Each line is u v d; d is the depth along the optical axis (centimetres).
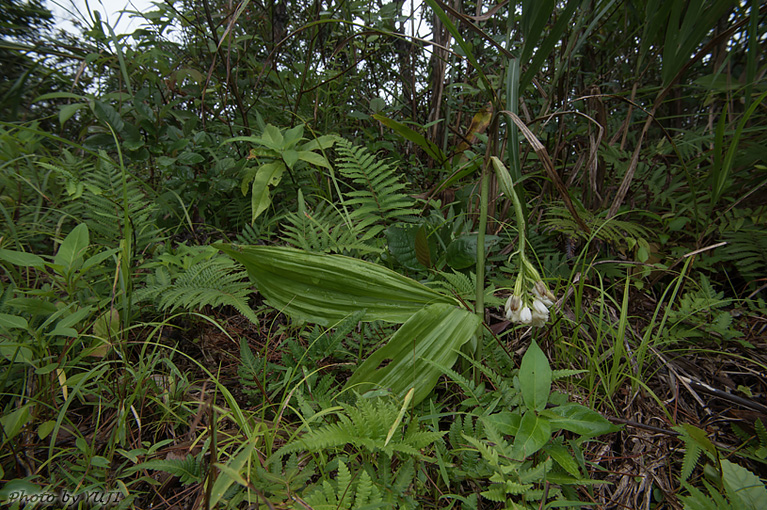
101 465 108
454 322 132
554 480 99
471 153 230
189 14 262
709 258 191
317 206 229
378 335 157
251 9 338
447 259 182
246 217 241
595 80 295
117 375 134
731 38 212
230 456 100
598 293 196
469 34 314
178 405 133
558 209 218
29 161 204
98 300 154
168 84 238
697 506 99
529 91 285
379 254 198
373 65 351
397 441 99
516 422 104
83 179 212
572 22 255
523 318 115
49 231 196
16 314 139
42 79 269
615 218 217
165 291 161
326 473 105
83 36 260
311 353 141
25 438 117
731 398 137
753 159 198
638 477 119
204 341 172
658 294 200
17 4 269
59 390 126
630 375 138
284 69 302
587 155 241
